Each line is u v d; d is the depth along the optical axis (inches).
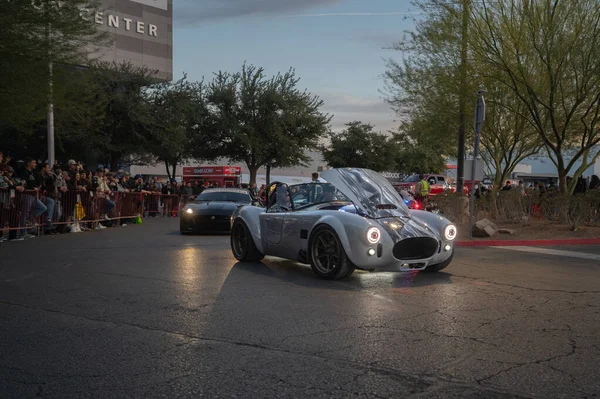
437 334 161.2
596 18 497.7
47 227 518.9
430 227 264.7
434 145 713.0
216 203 534.3
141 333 162.2
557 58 508.1
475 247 425.7
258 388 118.6
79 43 500.4
